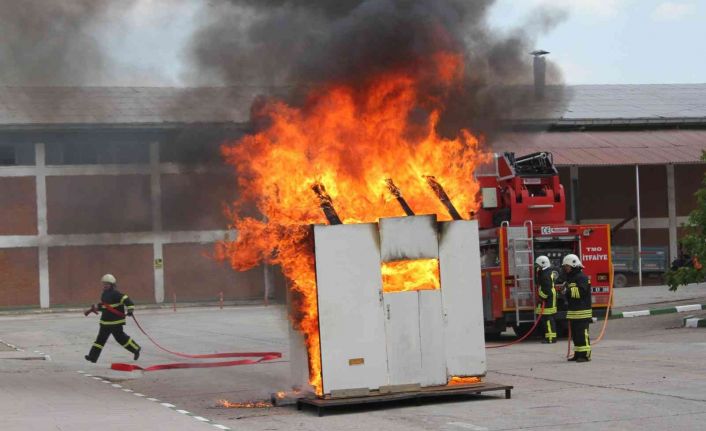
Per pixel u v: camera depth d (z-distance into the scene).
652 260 37.56
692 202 40.81
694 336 17.34
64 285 37.66
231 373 14.42
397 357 10.23
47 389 12.77
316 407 10.45
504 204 19.05
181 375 14.37
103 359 17.55
